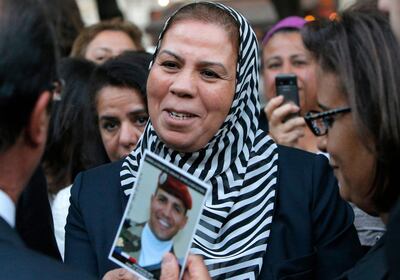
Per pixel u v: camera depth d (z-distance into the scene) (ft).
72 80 11.23
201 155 8.23
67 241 8.47
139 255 6.85
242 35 8.32
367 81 7.12
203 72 8.08
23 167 5.75
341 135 7.59
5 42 5.48
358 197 7.75
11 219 5.69
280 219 8.18
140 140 8.66
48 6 6.01
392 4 5.61
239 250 7.99
